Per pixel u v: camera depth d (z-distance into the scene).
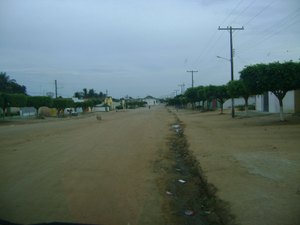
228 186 9.23
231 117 41.28
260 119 33.88
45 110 89.62
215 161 12.96
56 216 7.18
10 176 11.23
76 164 13.29
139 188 9.61
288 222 6.43
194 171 12.22
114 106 168.88
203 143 18.67
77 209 7.66
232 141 18.61
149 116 62.12
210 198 8.65
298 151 14.11
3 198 8.59
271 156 13.27
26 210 7.58
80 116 79.62
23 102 62.47
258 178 9.85
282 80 26.64
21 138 24.98
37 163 13.66
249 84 27.97
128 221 6.96
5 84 117.56
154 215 7.39
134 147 18.56
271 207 7.29
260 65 27.38
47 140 23.02
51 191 9.23
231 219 6.85
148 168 12.61
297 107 37.34
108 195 8.84
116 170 12.09
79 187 9.63
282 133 20.81
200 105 92.50
